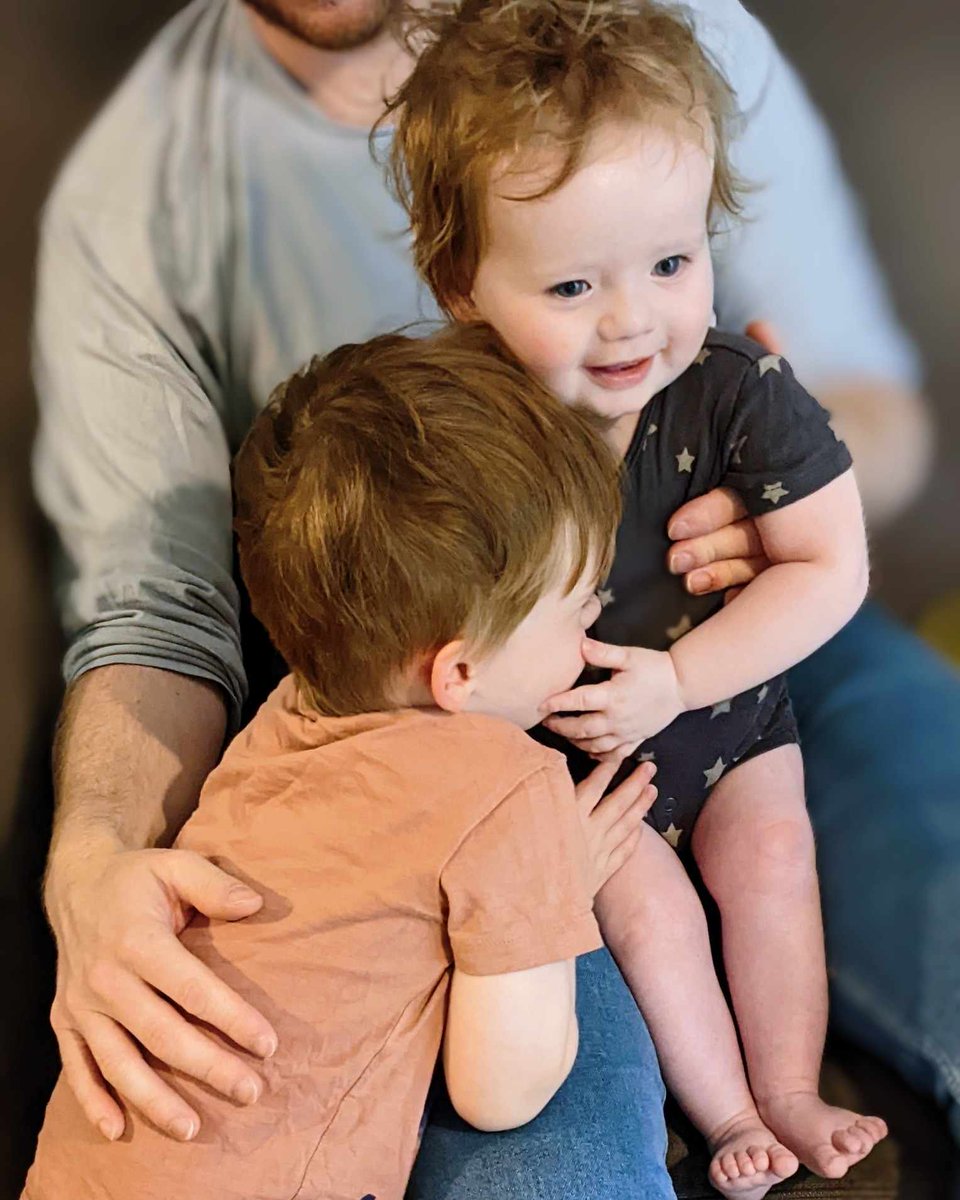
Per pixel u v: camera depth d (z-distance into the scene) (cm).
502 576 75
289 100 111
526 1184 74
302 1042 72
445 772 73
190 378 113
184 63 111
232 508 113
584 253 78
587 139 75
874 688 113
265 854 76
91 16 111
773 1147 87
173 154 113
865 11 110
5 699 107
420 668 78
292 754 79
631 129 75
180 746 99
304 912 73
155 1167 71
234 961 74
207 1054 70
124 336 112
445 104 80
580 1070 82
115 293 113
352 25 106
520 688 82
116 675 102
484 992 71
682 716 95
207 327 115
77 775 95
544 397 80
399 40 107
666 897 95
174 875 76
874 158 114
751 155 111
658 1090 84
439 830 71
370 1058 73
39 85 112
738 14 109
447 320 99
